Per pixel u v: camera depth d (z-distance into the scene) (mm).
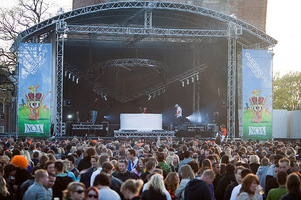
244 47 41344
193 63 46844
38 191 8250
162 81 48406
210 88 45281
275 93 77188
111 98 48344
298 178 7316
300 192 7234
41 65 35281
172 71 47000
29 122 35031
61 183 9406
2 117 52969
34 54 35250
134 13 38719
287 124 47656
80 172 11492
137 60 42625
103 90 48094
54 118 36438
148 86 48969
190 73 46062
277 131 46469
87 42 44938
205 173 8758
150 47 45875
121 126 39906
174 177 9578
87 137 35844
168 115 49219
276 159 11008
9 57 48000
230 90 38500
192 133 39844
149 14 37625
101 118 48469
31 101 35094
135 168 11789
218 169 10969
